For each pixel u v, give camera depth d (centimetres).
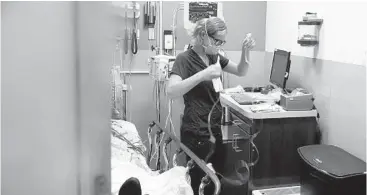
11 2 40
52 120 44
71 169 46
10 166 43
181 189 165
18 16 41
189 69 243
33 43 42
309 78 312
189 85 226
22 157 43
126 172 176
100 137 48
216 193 156
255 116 268
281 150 278
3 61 41
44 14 42
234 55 370
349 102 261
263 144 275
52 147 44
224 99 297
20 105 42
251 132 270
